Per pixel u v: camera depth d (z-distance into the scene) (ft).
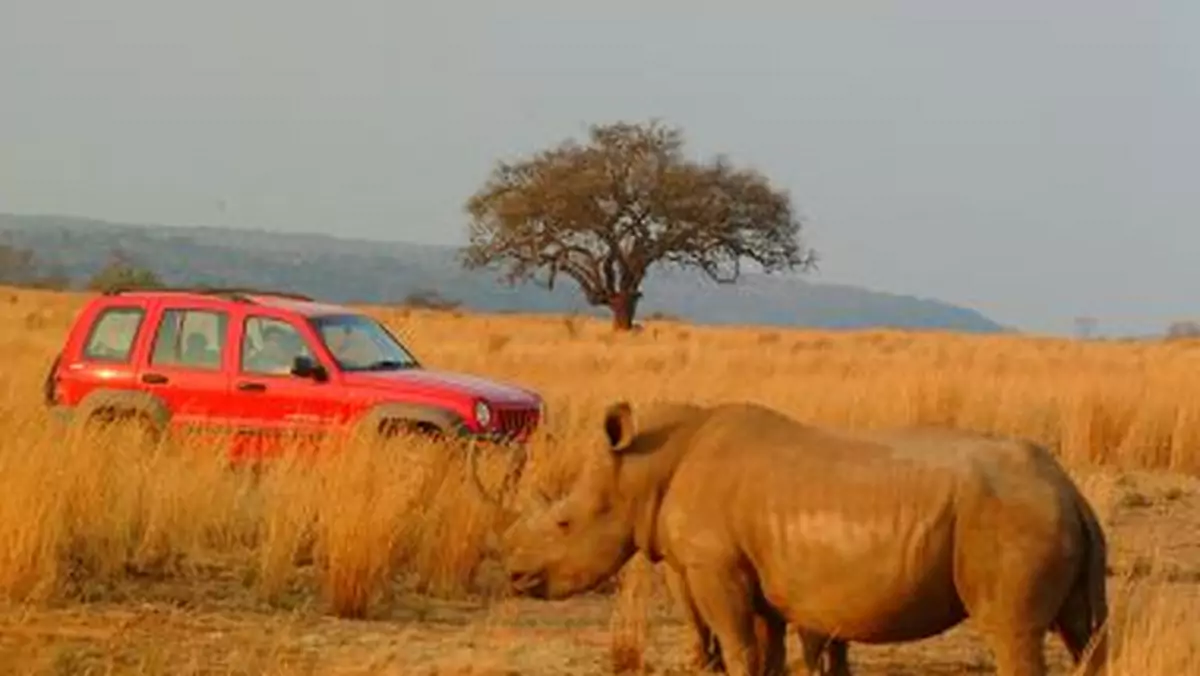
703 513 63.82
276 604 84.38
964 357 320.70
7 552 80.84
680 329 509.76
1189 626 73.92
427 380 120.37
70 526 87.40
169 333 123.85
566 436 121.90
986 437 61.46
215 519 95.61
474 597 89.25
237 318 123.13
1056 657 76.13
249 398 120.26
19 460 85.61
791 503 61.82
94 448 94.02
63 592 82.38
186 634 76.28
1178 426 149.59
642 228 508.53
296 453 105.91
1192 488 134.82
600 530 66.74
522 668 73.36
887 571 60.03
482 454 106.63
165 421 120.37
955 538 59.41
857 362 283.59
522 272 520.01
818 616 61.72
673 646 77.46
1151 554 103.65
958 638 81.76
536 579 67.36
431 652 75.77
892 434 62.18
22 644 72.13
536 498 90.89
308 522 90.89
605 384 208.23
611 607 88.22
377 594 85.05
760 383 205.77
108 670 66.39
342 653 74.69
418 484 94.53
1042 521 58.85
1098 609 60.80
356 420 117.19
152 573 88.69
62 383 124.47
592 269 513.86
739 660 63.21
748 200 513.04
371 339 126.93
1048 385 194.80
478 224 517.14
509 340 376.07
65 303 467.52
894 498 60.18
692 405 67.05
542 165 512.63
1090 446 153.17
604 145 507.30
